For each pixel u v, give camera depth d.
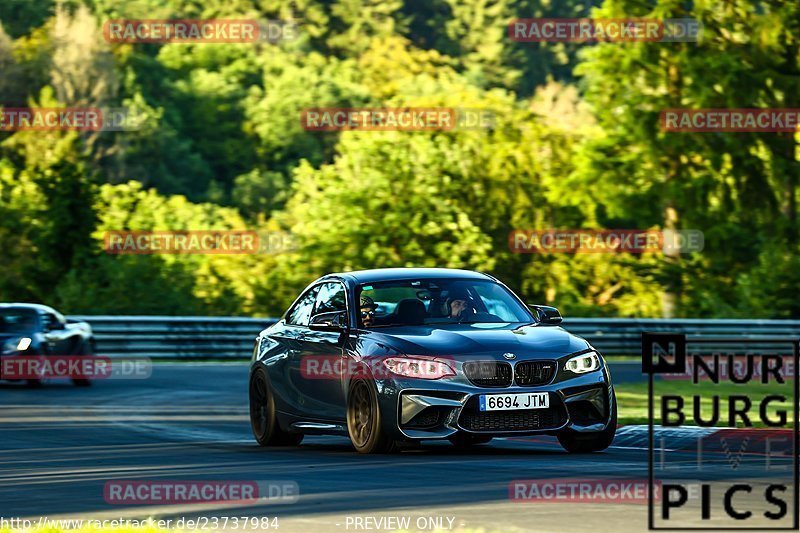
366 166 190.38
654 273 184.38
